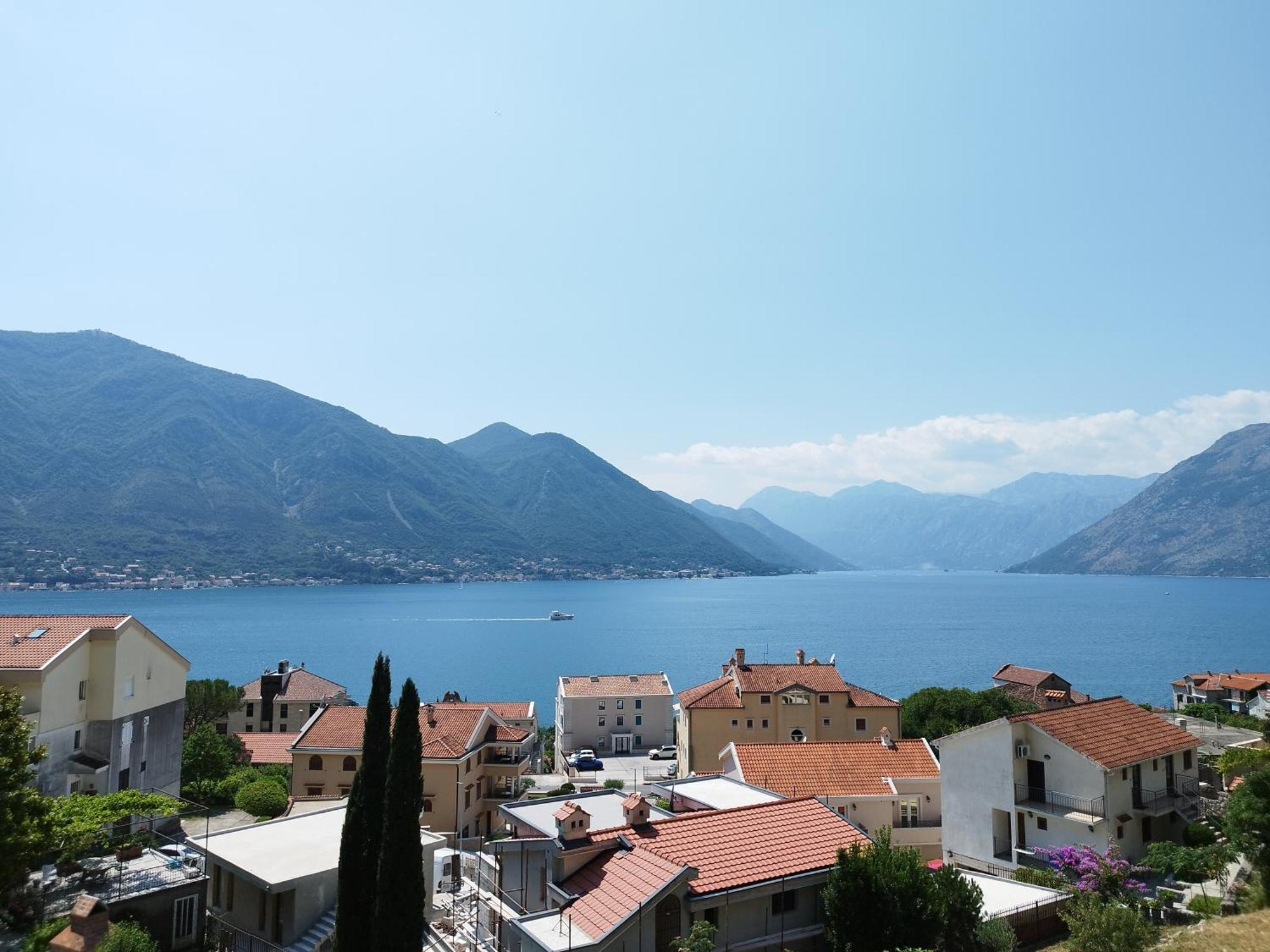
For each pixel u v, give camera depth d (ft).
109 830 115.44
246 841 128.36
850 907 92.73
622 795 139.85
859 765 181.37
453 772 199.62
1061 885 127.03
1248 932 89.56
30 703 151.74
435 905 132.67
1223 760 132.98
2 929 87.56
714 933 92.79
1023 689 416.26
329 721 218.79
